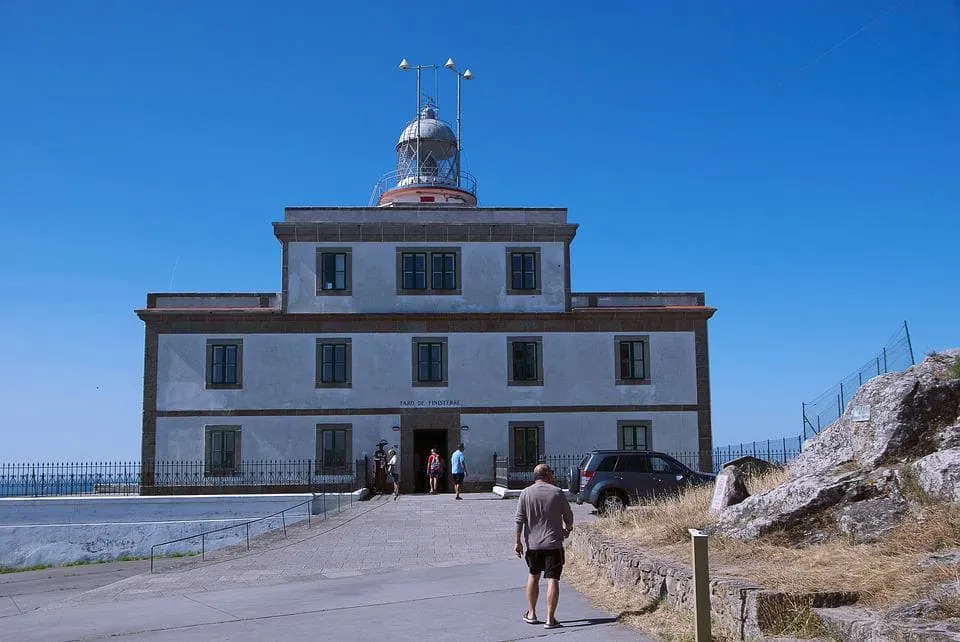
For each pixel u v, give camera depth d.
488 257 38.91
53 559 29.19
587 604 11.56
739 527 11.95
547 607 10.90
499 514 26.06
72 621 11.79
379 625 10.80
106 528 29.61
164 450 36.81
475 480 37.53
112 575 23.19
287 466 37.03
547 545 10.50
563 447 37.91
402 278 38.56
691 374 38.69
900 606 7.76
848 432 12.91
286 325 37.81
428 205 39.72
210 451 36.91
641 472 24.17
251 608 12.31
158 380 37.19
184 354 37.41
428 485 38.31
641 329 38.78
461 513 26.52
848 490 11.30
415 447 38.88
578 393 38.25
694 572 8.72
